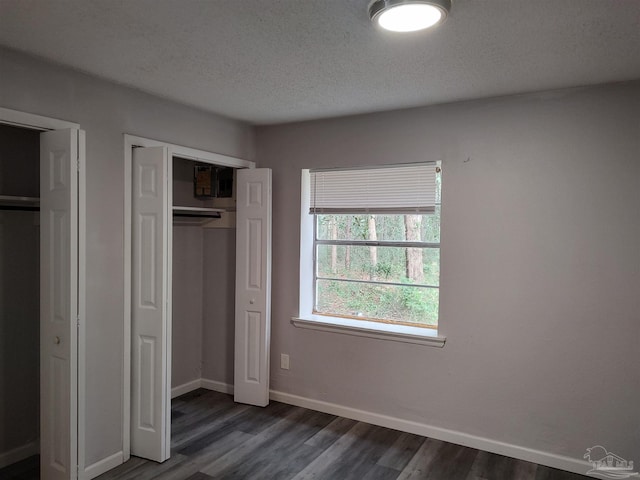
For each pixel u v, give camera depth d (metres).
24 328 3.03
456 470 2.92
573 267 2.90
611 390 2.81
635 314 2.74
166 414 2.99
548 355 2.98
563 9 1.83
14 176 2.93
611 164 2.78
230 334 4.24
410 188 3.46
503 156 3.09
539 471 2.92
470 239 3.21
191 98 3.20
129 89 2.98
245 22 2.00
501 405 3.13
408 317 3.65
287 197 3.96
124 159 2.95
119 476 2.82
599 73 2.60
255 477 2.82
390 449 3.19
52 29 2.11
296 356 3.94
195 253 4.32
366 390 3.63
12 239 2.95
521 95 3.02
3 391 2.93
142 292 2.99
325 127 3.78
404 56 2.37
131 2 1.83
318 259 4.03
